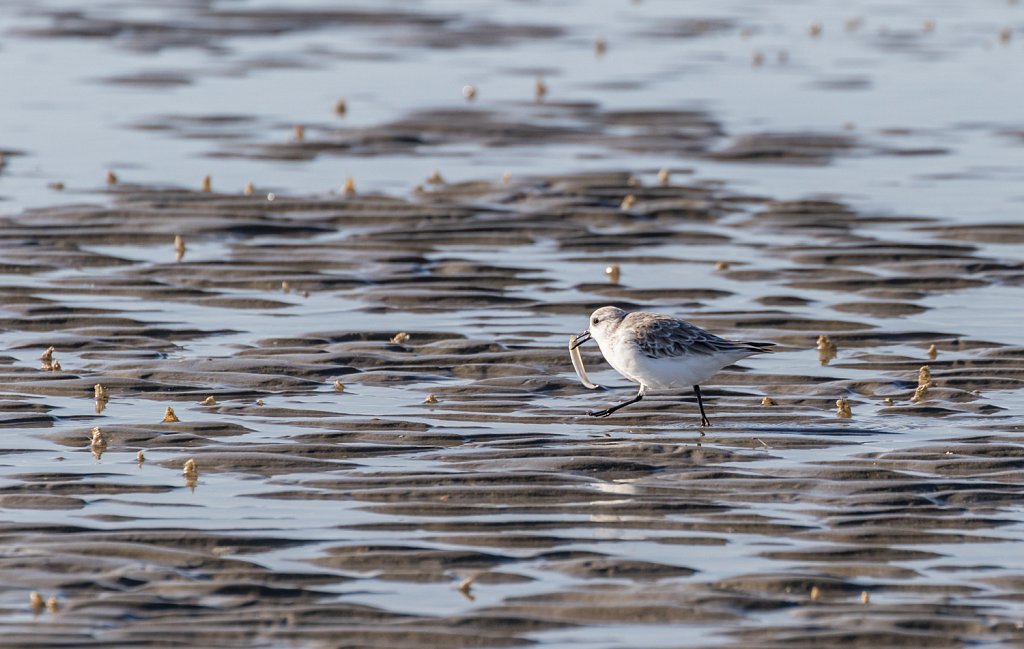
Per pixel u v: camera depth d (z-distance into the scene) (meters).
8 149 29.22
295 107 34.31
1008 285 19.92
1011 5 56.84
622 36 47.22
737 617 9.75
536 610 9.84
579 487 12.23
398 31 47.19
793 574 10.38
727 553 10.80
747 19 52.06
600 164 28.44
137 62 40.38
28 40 43.53
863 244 21.88
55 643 9.25
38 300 18.61
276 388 15.35
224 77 38.41
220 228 22.62
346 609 9.84
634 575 10.41
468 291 19.45
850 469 12.64
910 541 11.04
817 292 19.47
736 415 14.57
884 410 14.67
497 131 31.64
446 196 25.34
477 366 16.23
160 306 18.56
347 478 12.42
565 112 33.97
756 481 12.38
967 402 14.91
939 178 27.31
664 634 9.52
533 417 14.44
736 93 36.75
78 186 25.78
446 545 10.95
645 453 13.16
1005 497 11.99
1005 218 23.61
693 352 13.97
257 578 10.30
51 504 11.75
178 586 10.16
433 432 13.80
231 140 30.55
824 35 47.94
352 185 25.38
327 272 20.31
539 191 25.70
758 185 26.58
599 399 15.16
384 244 21.94
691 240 22.50
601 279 20.20
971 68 41.06
